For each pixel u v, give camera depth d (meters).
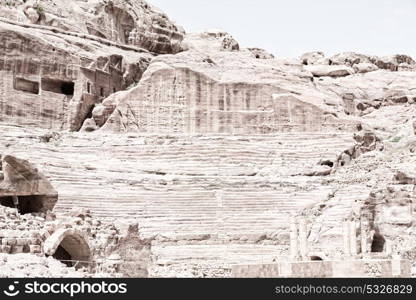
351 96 91.38
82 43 74.50
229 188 58.44
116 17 83.56
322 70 103.31
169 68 73.31
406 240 51.56
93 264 29.97
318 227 53.25
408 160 62.12
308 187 59.31
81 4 80.75
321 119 72.31
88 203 53.16
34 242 26.62
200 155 65.69
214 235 53.00
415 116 81.94
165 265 45.84
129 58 79.81
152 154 65.44
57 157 60.25
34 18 73.69
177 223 54.03
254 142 68.38
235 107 73.31
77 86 71.50
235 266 36.59
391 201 53.66
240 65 80.25
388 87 98.25
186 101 72.94
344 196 56.47
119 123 71.69
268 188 58.84
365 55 109.12
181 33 93.81
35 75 68.62
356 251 47.44
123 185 57.38
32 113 67.88
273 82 75.25
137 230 33.25
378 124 85.00
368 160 65.88
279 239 53.00
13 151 58.16
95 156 63.38
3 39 66.44
